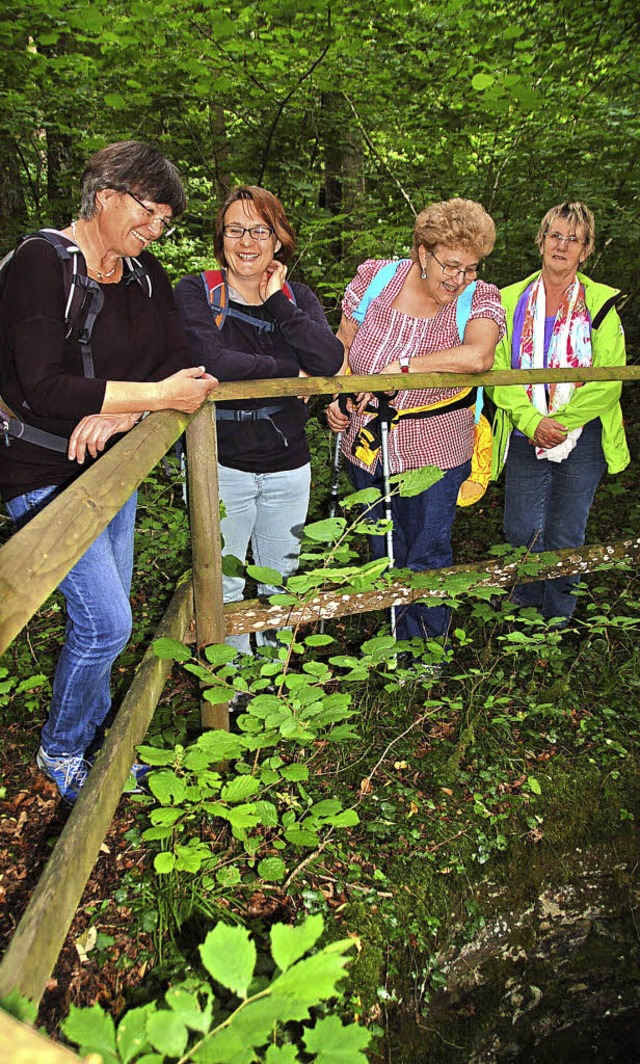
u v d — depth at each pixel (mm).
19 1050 446
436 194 6633
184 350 2209
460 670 3402
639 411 6418
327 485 4590
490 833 2619
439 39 5746
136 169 1819
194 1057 780
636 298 6785
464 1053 2438
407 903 2350
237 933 891
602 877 2734
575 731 3078
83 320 1918
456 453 2941
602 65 6043
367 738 2932
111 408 1878
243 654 2715
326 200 7555
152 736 2799
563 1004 2727
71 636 2107
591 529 4906
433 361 2646
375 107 6016
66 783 2346
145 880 2248
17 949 1074
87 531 1237
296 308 2580
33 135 6754
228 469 2658
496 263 6465
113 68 5695
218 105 5934
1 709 2938
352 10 5297
